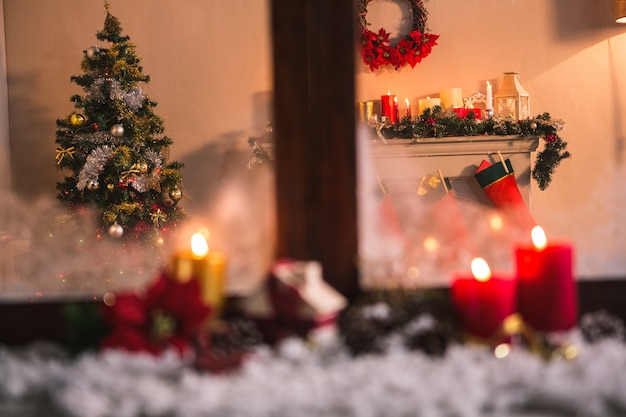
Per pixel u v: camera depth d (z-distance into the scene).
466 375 0.89
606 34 4.68
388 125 4.41
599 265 1.79
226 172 4.70
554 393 0.87
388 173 4.45
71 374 0.92
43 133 4.61
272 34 1.04
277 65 1.04
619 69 4.69
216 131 4.69
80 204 3.78
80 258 3.61
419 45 4.59
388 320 1.00
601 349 0.98
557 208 4.68
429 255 1.45
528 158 4.49
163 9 4.64
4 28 4.55
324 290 1.00
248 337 0.99
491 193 4.33
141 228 3.71
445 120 4.34
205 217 4.69
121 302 0.98
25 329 1.05
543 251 1.00
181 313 0.97
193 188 4.70
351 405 0.85
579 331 1.03
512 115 4.51
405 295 1.03
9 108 4.58
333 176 1.05
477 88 4.72
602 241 4.22
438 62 4.72
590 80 4.70
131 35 4.64
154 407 0.86
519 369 0.91
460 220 4.04
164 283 0.99
